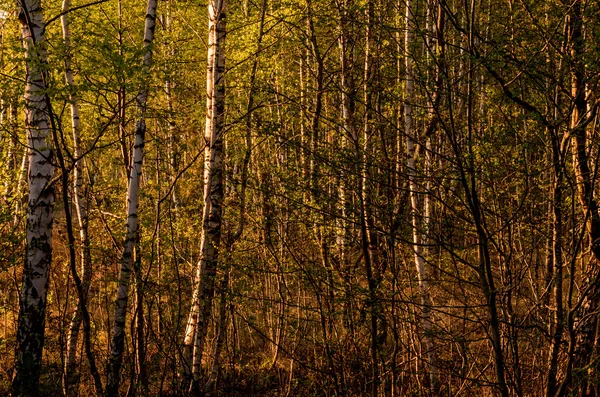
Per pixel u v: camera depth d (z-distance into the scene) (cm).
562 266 545
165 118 795
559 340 507
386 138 761
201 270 674
